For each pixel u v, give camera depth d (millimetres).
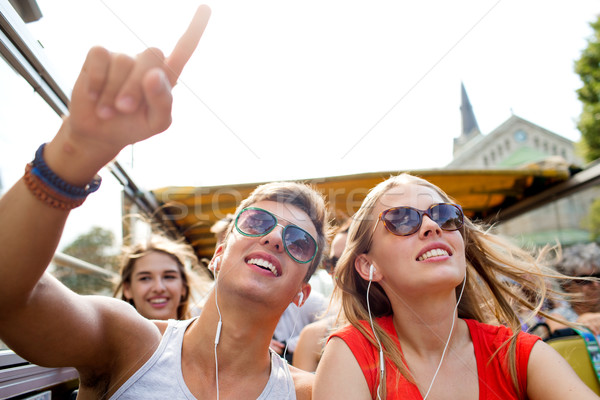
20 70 1183
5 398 970
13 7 1104
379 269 1167
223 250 1141
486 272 1385
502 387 1012
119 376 975
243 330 1022
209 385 998
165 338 1057
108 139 588
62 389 1324
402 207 1109
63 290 829
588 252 2400
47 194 625
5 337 768
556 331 1620
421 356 1096
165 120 563
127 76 529
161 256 1947
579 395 898
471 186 2660
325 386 1007
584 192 2838
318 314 1834
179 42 603
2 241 631
